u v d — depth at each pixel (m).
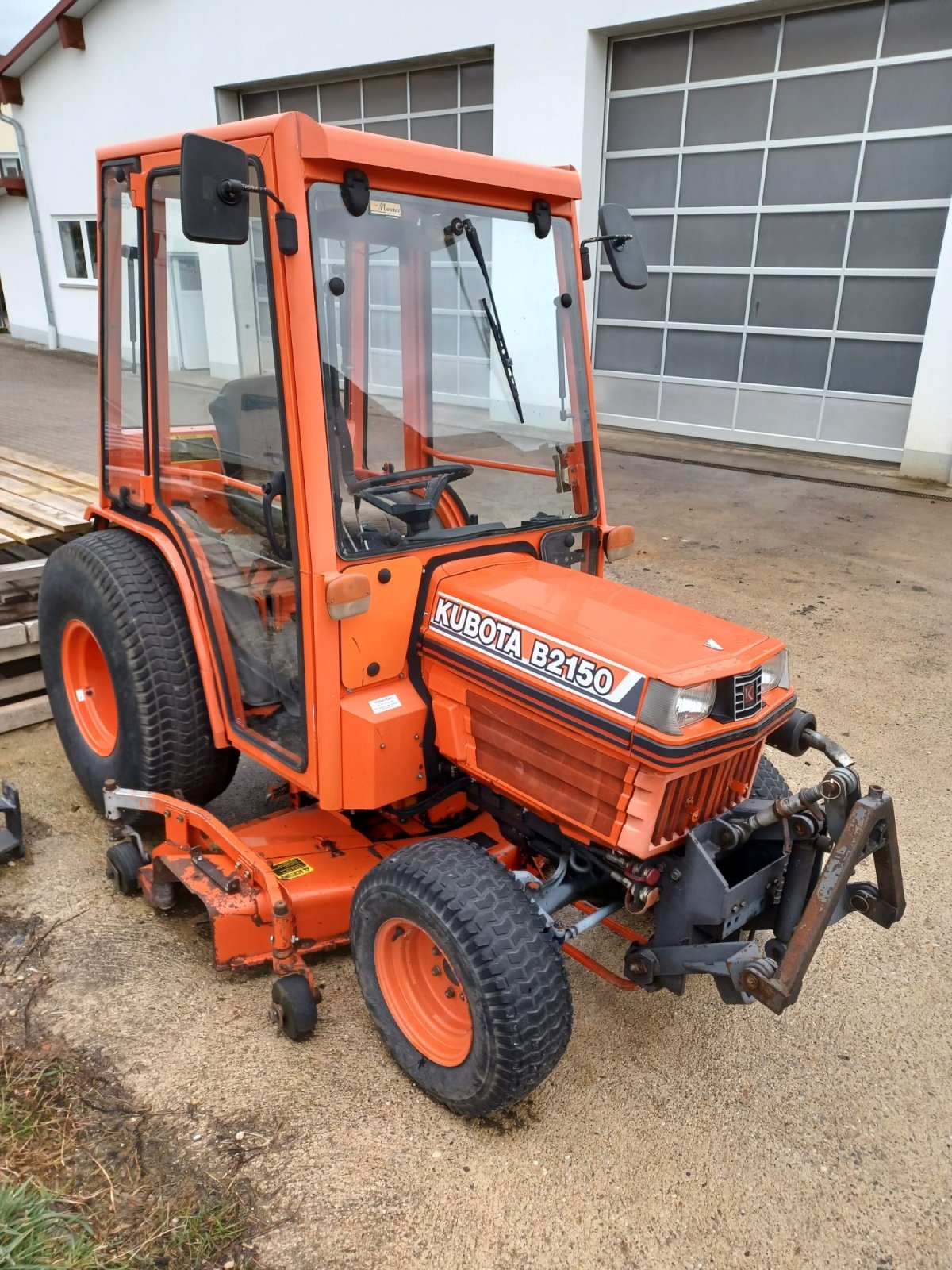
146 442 2.96
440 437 2.74
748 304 9.55
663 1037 2.67
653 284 10.16
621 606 2.43
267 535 2.48
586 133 9.55
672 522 7.38
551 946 2.19
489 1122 2.35
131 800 3.02
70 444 8.39
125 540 3.16
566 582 2.58
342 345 2.33
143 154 2.65
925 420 8.48
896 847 2.19
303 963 2.63
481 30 9.68
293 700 2.60
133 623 2.93
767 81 8.78
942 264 8.02
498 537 2.68
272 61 11.37
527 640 2.30
